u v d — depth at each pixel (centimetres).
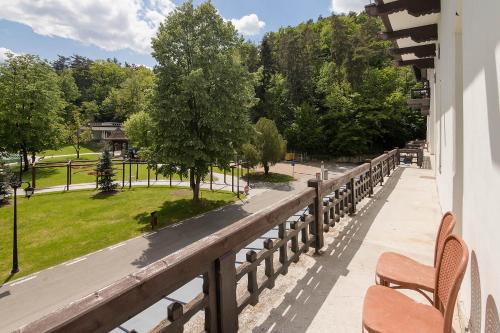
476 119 216
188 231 1980
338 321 280
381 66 5744
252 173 4116
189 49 2272
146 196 2870
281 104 5591
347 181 600
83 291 1291
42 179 3691
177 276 179
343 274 372
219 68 2209
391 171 1327
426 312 200
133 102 7531
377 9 719
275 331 268
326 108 5488
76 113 6631
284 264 338
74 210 2439
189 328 270
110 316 139
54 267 1498
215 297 220
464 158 262
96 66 9794
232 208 2505
